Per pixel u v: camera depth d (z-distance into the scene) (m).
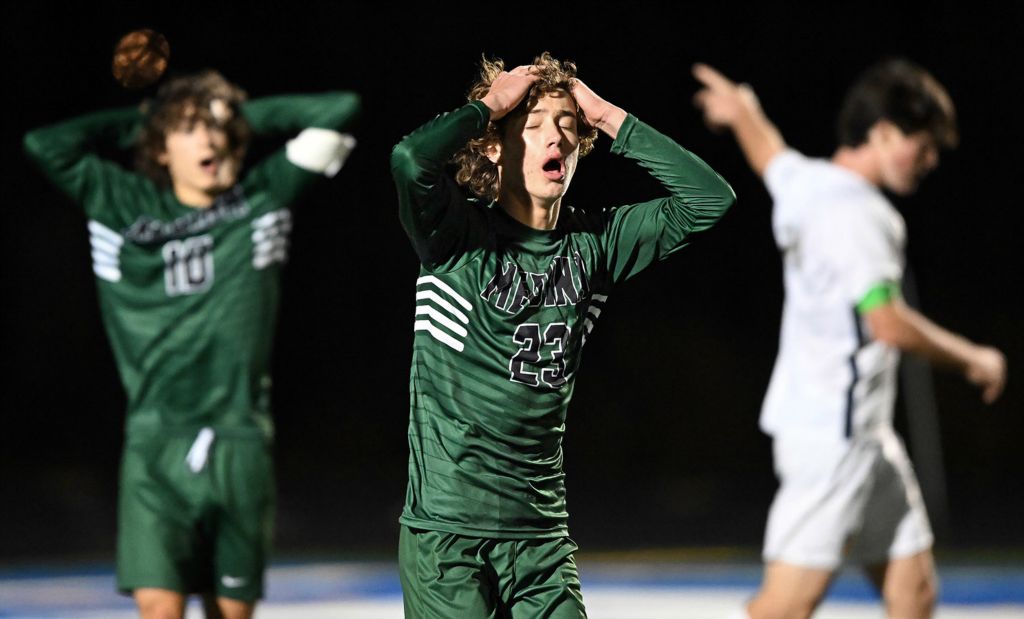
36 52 52.59
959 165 55.28
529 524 12.38
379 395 57.25
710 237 57.03
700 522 44.31
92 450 54.22
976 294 55.25
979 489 51.09
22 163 53.53
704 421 57.34
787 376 16.36
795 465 16.16
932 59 54.91
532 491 12.41
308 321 56.88
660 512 46.66
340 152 17.39
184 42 53.56
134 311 16.80
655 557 36.50
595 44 55.56
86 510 45.53
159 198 17.03
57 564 35.19
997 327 54.84
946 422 54.28
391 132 55.59
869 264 15.51
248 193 17.06
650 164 12.86
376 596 29.28
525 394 12.27
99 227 17.05
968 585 30.62
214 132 16.92
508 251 12.35
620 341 57.66
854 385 15.93
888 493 16.19
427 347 12.42
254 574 16.78
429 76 55.34
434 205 11.84
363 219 56.50
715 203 12.81
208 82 17.23
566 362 12.47
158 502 16.45
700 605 27.88
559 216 12.86
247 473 16.67
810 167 16.36
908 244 55.50
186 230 16.83
